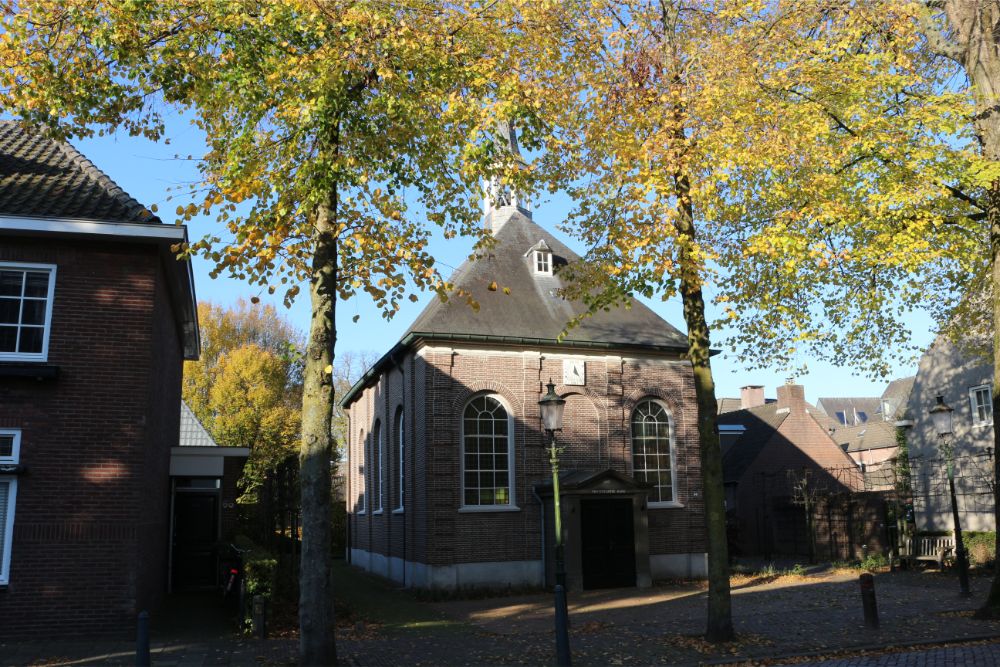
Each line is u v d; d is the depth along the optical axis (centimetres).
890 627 1280
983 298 1711
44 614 1192
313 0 958
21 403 1234
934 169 1239
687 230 1220
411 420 2223
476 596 1977
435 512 2016
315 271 1070
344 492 4778
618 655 1128
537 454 2150
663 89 1196
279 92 1027
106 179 1417
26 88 1002
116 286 1305
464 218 1238
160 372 1539
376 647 1233
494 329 2166
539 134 1128
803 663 1059
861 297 1541
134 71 1022
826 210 1171
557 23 1173
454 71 1071
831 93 1238
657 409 2341
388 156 1134
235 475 2234
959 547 1659
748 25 1212
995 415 1342
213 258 1018
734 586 2041
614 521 2111
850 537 2758
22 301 1270
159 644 1212
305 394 1041
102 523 1235
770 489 3494
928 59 1412
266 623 1342
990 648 1108
